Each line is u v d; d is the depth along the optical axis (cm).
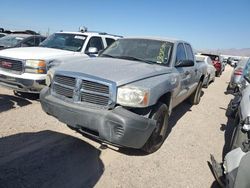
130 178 364
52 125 516
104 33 870
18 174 342
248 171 267
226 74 2572
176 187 358
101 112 368
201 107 832
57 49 734
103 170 375
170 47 534
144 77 404
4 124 492
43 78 609
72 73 399
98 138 390
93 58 511
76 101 391
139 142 375
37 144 430
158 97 404
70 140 457
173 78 474
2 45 1141
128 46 559
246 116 353
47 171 356
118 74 392
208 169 416
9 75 613
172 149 473
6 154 387
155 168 398
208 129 613
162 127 454
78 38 782
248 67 679
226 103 953
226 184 320
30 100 660
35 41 1133
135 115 368
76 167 374
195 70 670
